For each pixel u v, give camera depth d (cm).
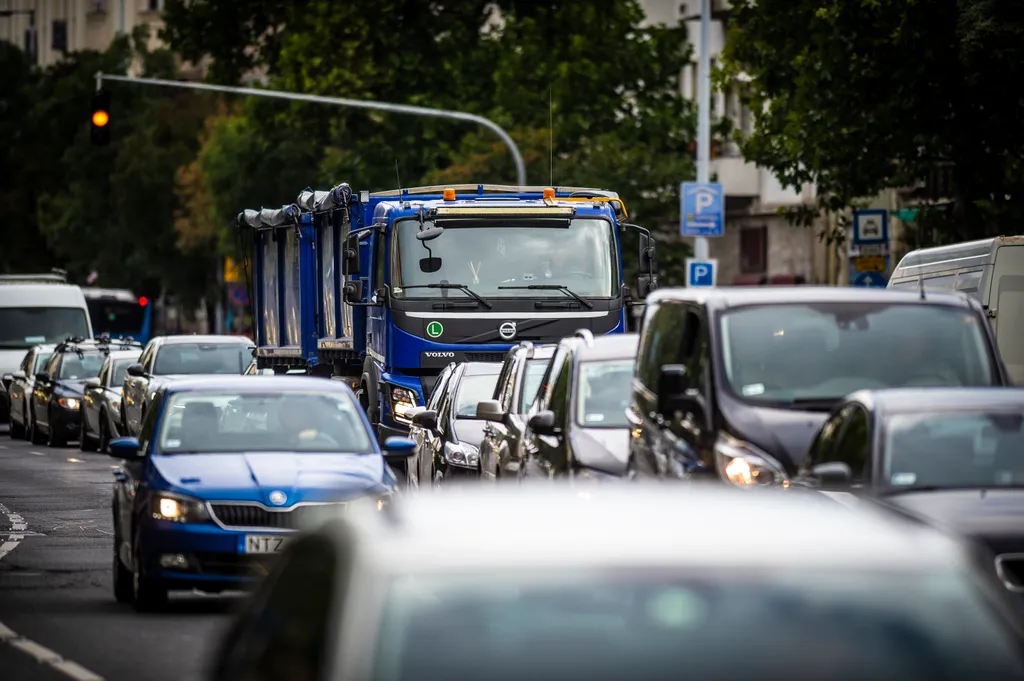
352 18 13575
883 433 2931
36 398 10819
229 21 14038
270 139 14600
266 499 3675
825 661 1052
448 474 5181
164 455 3862
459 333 6262
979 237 8131
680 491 1301
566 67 14488
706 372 3294
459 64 14262
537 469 3962
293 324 7956
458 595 1076
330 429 4006
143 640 3325
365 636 1056
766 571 1091
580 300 6322
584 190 6769
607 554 1096
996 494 2819
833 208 8581
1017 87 7562
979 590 1111
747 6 8469
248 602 1403
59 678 2891
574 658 1044
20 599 3941
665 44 15112
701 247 9450
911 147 7956
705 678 1038
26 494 6881
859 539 1137
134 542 3731
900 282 5988
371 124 14225
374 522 1195
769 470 3116
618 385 3931
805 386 3272
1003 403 2989
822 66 8000
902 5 7738
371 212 6856
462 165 13575
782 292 3422
